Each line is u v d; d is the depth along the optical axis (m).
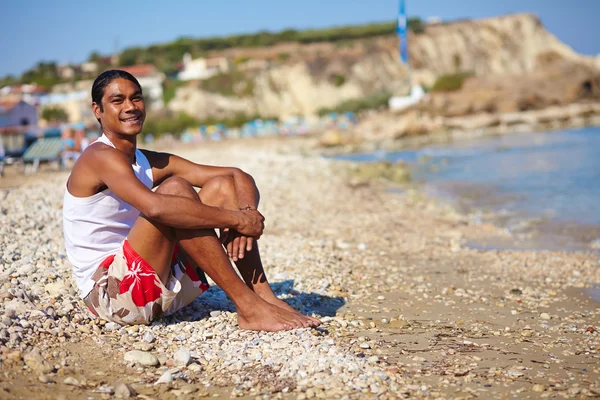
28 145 17.67
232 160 16.84
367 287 4.91
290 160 17.33
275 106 64.38
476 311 4.28
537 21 90.56
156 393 2.74
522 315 4.20
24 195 8.23
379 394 2.70
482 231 8.10
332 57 72.69
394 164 17.88
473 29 87.94
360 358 3.12
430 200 10.96
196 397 2.70
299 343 3.26
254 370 2.96
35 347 3.05
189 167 3.75
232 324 3.60
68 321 3.44
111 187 3.16
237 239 3.34
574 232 7.86
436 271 5.66
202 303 4.03
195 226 3.17
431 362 3.14
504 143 24.75
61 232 5.99
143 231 3.22
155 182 3.66
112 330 3.40
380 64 74.44
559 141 23.28
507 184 12.70
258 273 3.62
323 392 2.71
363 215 9.10
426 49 83.44
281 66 68.88
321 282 4.87
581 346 3.46
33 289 3.85
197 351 3.21
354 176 14.65
